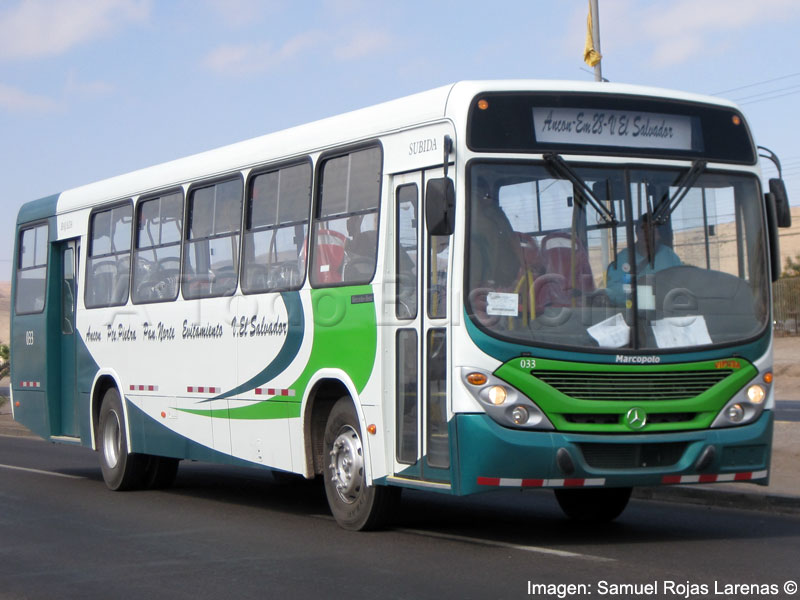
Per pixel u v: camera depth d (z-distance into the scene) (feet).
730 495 39.81
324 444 35.68
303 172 37.06
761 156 33.09
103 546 33.04
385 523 34.24
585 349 29.37
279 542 32.96
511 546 31.27
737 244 31.73
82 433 51.01
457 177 29.89
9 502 43.93
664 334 30.17
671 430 29.91
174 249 44.45
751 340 31.04
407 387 31.71
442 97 30.96
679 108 31.86
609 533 33.76
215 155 42.42
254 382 38.83
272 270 38.27
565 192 30.37
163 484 48.55
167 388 44.27
